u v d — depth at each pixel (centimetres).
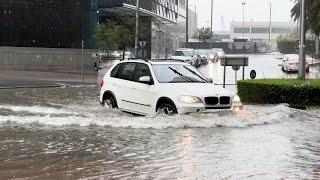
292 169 824
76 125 1246
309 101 1827
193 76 1438
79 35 4825
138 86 1422
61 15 4669
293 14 4906
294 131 1209
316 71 5059
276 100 1888
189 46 11369
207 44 11419
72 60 4762
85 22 4891
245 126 1266
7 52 4288
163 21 8556
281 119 1410
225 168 824
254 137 1112
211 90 1320
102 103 1582
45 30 4550
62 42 4688
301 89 1831
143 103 1399
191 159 887
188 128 1218
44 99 1997
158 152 943
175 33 10125
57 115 1417
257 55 10775
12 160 862
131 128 1211
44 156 897
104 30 4925
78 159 878
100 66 5275
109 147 987
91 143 1023
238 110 1344
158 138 1084
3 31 4266
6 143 1009
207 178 760
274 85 1886
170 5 8738
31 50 4438
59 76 3738
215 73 4462
